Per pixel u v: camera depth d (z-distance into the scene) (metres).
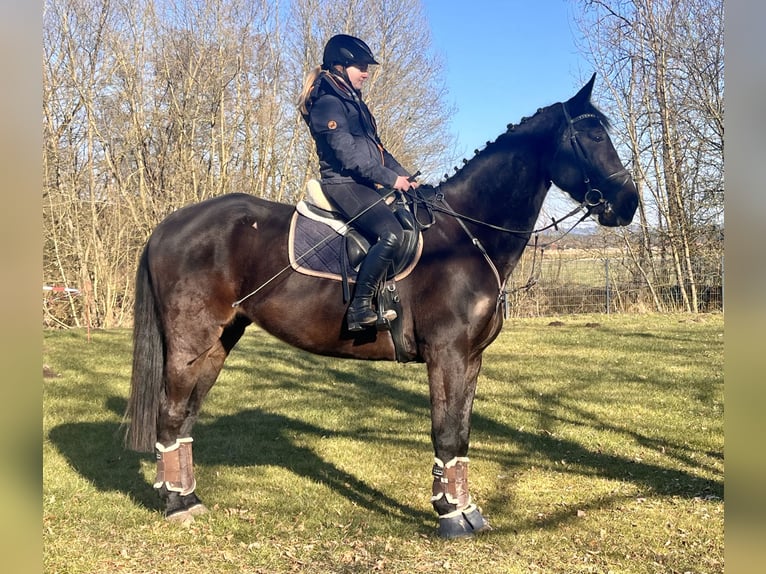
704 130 16.52
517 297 17.41
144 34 17.56
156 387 3.83
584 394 7.37
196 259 3.68
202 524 3.71
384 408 6.86
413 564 3.17
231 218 3.74
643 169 17.77
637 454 5.12
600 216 3.69
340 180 3.60
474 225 3.60
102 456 5.05
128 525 3.69
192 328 3.70
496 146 3.72
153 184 17.80
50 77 16.02
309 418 6.42
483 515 3.87
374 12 19.08
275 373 8.94
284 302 3.61
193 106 18.06
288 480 4.54
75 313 16.14
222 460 5.03
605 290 17.72
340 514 3.89
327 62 3.71
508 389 7.69
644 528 3.66
